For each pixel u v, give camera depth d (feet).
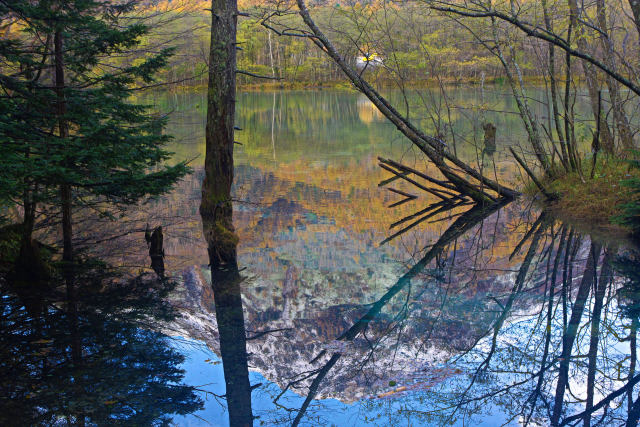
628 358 15.93
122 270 25.29
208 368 16.25
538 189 38.70
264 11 30.17
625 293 20.56
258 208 37.11
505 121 80.33
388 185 44.50
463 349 17.25
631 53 35.09
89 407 13.75
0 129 19.97
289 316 20.13
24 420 13.12
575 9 33.55
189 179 46.75
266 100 144.66
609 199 32.24
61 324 19.10
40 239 30.14
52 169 19.24
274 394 14.64
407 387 14.82
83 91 22.98
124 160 22.15
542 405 13.80
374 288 22.99
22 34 28.27
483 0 35.94
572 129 37.06
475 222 33.50
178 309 20.61
